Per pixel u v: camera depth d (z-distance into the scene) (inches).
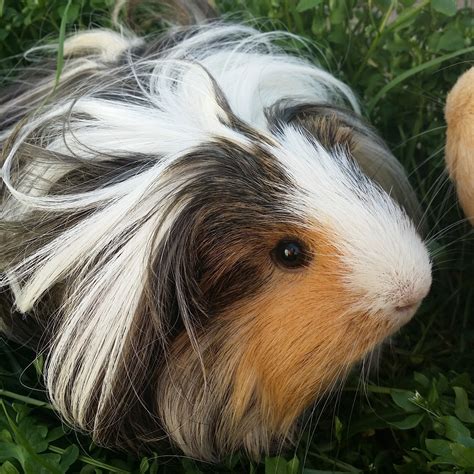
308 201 6.3
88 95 7.4
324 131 7.0
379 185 7.3
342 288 6.2
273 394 6.8
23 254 6.5
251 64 7.9
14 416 7.1
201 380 6.7
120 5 9.9
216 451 7.2
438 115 9.7
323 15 10.0
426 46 9.8
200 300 6.4
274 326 6.4
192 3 9.8
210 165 6.3
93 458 7.1
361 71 9.9
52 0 10.3
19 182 6.8
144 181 6.2
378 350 8.0
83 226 6.3
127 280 6.2
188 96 6.9
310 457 7.6
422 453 7.2
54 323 6.8
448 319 9.2
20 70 9.8
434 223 9.2
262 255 6.4
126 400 6.6
